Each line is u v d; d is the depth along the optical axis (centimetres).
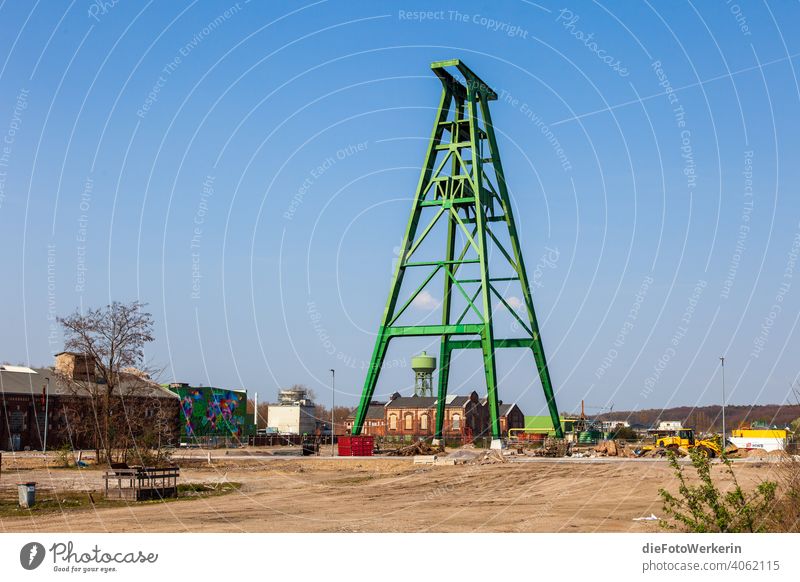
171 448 6356
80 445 7244
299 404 11681
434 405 10881
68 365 7269
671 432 6662
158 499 3219
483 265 6144
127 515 2655
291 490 3672
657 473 4056
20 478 4231
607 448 6084
